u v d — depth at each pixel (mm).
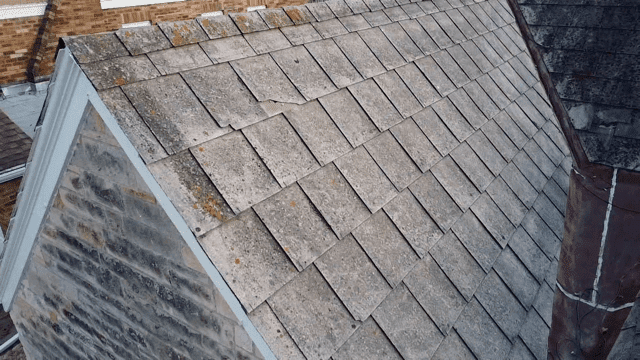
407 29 5586
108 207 3645
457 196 4238
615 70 2596
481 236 4102
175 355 3910
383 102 4434
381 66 4781
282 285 2730
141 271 3713
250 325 2537
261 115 3414
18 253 4988
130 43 3139
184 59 3352
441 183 4211
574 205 2869
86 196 3789
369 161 3828
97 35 3018
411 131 4406
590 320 2936
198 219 2646
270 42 4023
